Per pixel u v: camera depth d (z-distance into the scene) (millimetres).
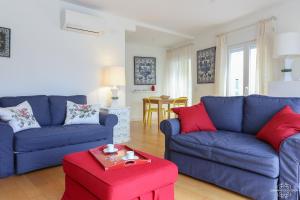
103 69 4363
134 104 7047
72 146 2863
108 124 3277
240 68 4949
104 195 1378
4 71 3244
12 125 2613
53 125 3229
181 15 4547
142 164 1704
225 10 4277
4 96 3238
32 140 2490
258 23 4410
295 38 3441
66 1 3820
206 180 2301
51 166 2801
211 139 2311
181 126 2725
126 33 5613
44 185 2271
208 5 4023
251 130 2562
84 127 3000
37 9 3525
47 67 3660
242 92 4902
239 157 1972
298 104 2305
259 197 1893
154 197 1583
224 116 2824
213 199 2012
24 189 2180
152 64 7320
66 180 1878
